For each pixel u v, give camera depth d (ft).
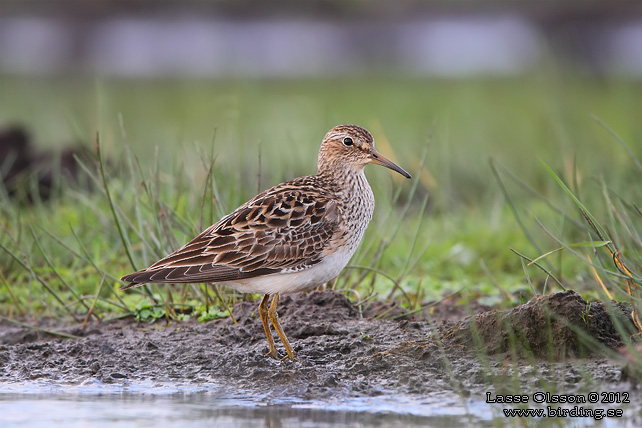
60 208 53.26
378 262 45.01
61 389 31.78
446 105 108.27
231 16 156.25
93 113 98.48
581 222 42.93
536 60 132.26
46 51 143.54
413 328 35.32
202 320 38.19
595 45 140.46
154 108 107.45
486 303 41.16
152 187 42.88
